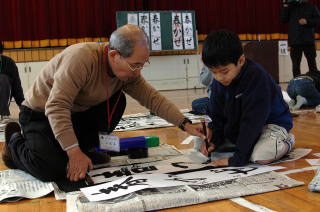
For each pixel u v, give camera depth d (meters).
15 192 1.27
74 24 6.07
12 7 5.74
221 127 1.69
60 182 1.37
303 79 3.28
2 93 3.53
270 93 1.48
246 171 1.38
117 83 1.53
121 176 1.41
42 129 1.44
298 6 5.29
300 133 2.21
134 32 1.30
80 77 1.36
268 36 7.08
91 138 1.66
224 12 6.86
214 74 1.37
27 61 5.85
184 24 6.43
